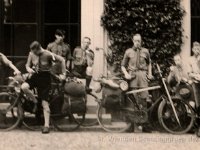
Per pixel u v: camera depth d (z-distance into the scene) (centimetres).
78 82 1090
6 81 1284
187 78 1126
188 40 1260
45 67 1070
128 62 1120
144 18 1248
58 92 1088
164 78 1144
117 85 1080
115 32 1252
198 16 1275
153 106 1082
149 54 1133
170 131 1061
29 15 1293
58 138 1009
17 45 1294
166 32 1253
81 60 1190
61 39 1194
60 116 1087
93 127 1112
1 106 1089
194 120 1055
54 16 1288
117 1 1248
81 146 931
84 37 1198
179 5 1255
